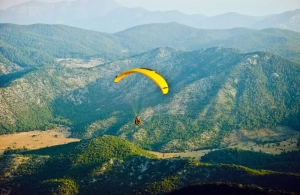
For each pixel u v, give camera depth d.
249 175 181.88
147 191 180.50
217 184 148.00
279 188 169.62
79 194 186.62
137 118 107.00
